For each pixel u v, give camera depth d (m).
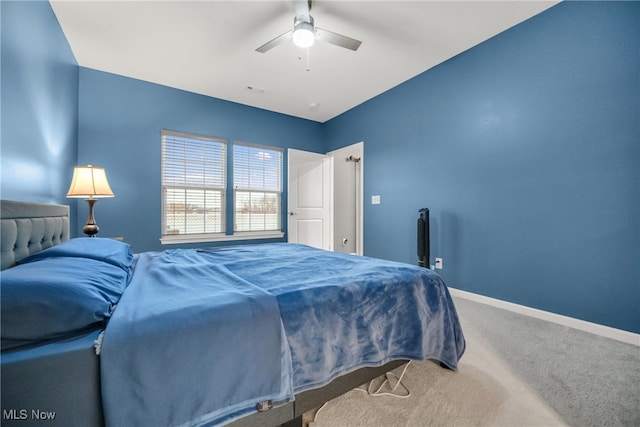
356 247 5.17
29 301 0.73
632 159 1.81
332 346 1.09
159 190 3.45
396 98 3.54
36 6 1.84
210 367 0.82
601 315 1.94
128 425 0.70
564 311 2.11
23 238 1.26
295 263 1.71
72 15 2.21
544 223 2.23
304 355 1.01
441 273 3.02
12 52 1.53
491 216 2.58
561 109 2.12
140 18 2.26
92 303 0.81
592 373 1.46
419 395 1.31
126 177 3.25
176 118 3.57
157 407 0.73
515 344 1.80
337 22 2.35
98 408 0.72
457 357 1.50
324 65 3.04
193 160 3.72
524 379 1.42
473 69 2.71
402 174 3.49
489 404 1.24
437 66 3.04
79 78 2.98
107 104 3.14
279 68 3.09
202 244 3.77
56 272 0.91
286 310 1.01
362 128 4.08
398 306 1.33
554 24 2.15
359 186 5.12
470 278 2.75
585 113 2.01
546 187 2.21
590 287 1.99
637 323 1.79
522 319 2.22
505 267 2.48
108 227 3.16
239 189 4.08
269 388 0.91
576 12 2.04
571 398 1.27
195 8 2.15
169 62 2.94
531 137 2.30
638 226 1.79
